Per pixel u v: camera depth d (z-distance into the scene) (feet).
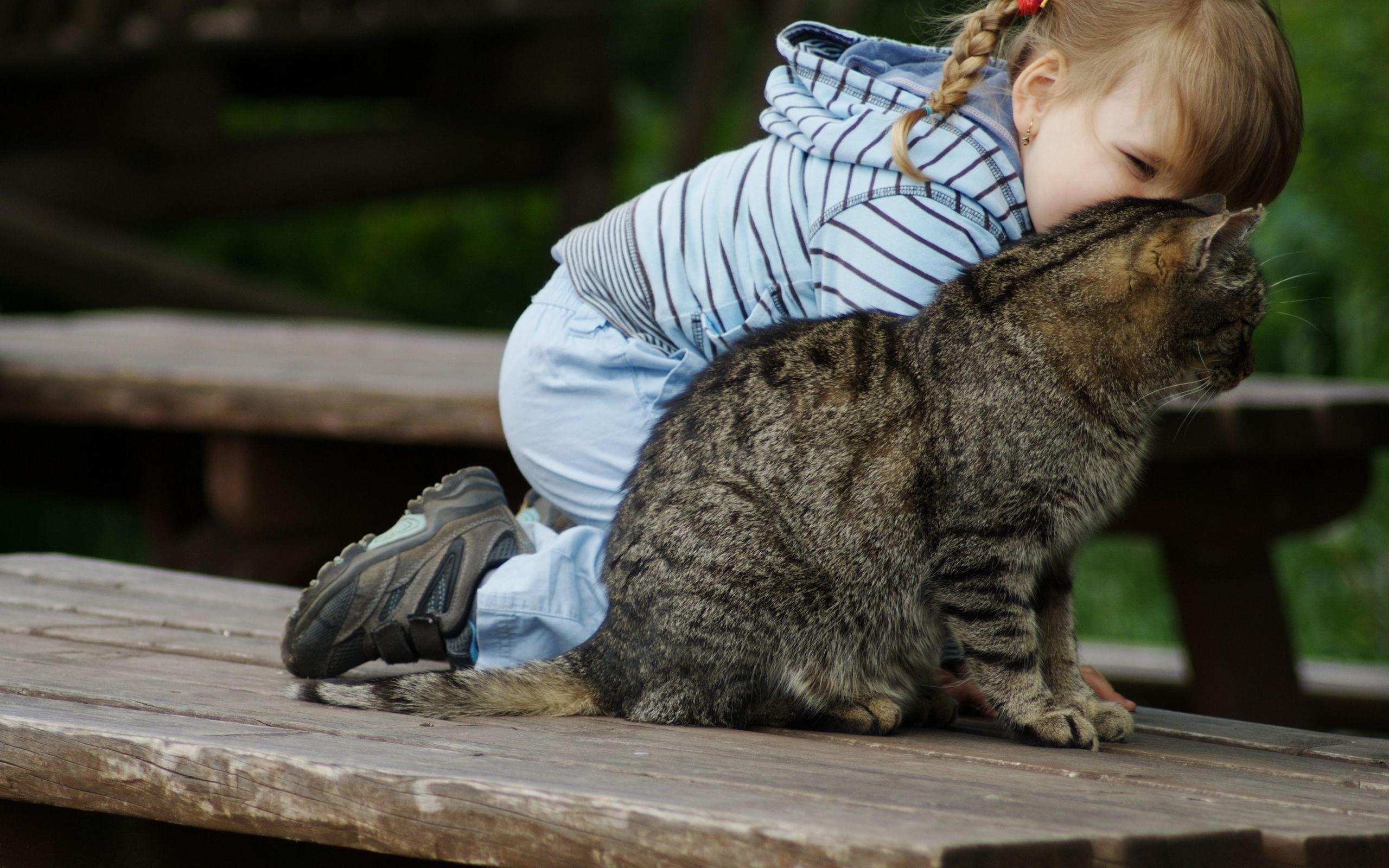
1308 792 9.74
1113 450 11.97
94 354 27.78
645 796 8.39
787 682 11.95
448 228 67.21
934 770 9.90
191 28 44.04
